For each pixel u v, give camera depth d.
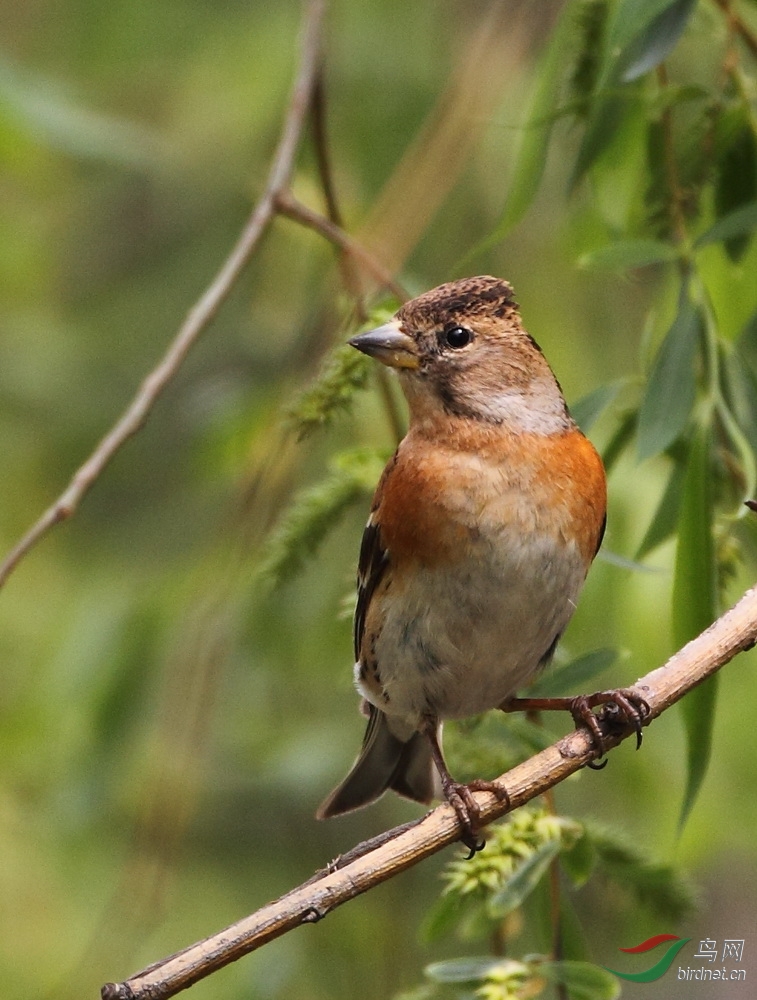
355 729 11.24
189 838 11.41
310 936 10.52
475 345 7.72
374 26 12.15
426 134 9.07
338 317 8.89
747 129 8.32
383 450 8.49
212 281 12.60
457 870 6.85
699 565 7.11
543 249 11.35
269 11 12.39
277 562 8.27
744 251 8.39
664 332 8.98
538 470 7.61
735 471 7.78
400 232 8.94
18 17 13.05
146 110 13.05
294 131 8.82
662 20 7.57
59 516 7.84
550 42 8.27
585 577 7.86
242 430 10.94
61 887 11.27
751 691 10.68
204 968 5.71
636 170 8.61
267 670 10.86
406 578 7.69
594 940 10.80
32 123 9.92
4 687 12.28
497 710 8.22
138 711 10.52
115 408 12.78
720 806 10.65
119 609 10.96
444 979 6.86
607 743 6.42
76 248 13.91
